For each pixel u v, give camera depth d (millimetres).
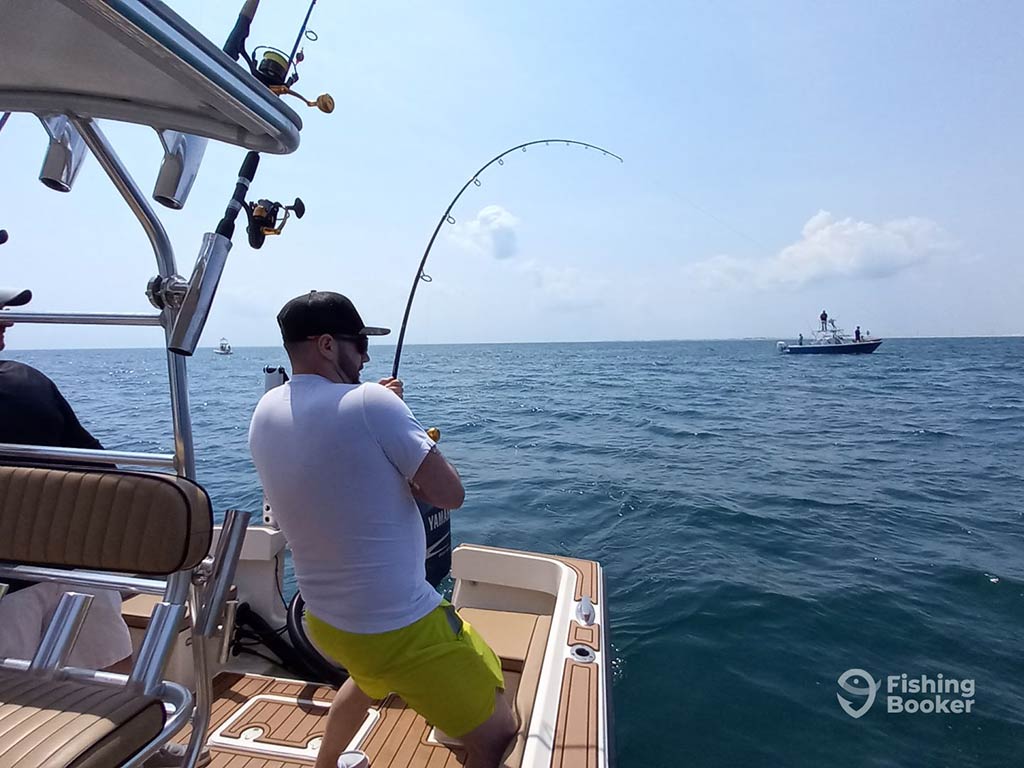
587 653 2059
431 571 2756
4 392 1613
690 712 3199
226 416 14844
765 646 3842
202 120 1166
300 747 1983
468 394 23484
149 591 1238
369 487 1372
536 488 7848
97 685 1202
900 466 9523
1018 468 9383
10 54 1055
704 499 7266
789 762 2846
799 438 12398
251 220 1558
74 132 1289
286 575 4637
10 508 1263
